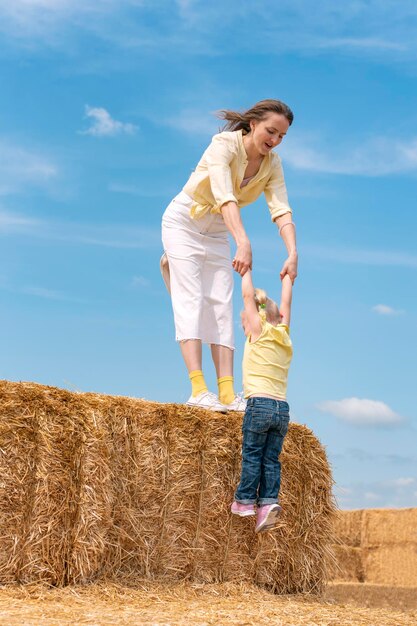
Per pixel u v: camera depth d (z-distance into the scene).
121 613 3.55
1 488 4.00
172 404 4.61
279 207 5.04
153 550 4.46
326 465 5.10
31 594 3.94
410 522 9.66
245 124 4.95
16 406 4.08
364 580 9.87
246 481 4.36
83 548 4.12
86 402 4.30
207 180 4.91
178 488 4.54
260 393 4.32
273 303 4.57
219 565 4.68
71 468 4.17
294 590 4.94
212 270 5.16
